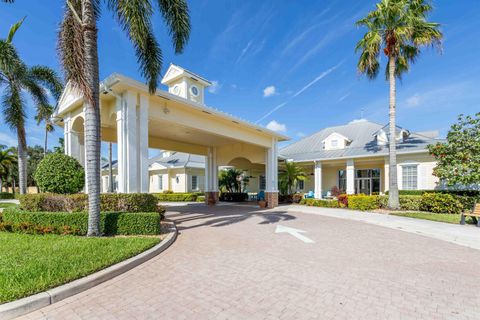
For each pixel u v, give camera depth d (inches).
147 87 329.4
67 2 244.4
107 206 288.0
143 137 336.2
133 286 150.4
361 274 172.4
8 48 511.2
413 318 117.5
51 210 290.0
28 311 119.6
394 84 520.1
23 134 574.2
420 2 475.2
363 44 524.7
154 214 272.7
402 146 664.4
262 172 1028.5
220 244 251.0
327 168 871.7
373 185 769.6
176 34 303.9
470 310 125.2
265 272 174.9
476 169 433.4
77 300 132.4
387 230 330.0
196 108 412.5
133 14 257.6
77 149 429.4
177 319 115.3
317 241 267.1
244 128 560.7
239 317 117.1
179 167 996.6
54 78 569.0
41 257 174.9
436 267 187.6
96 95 253.1
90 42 248.1
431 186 597.3
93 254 184.2
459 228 323.3
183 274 170.1
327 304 130.1
